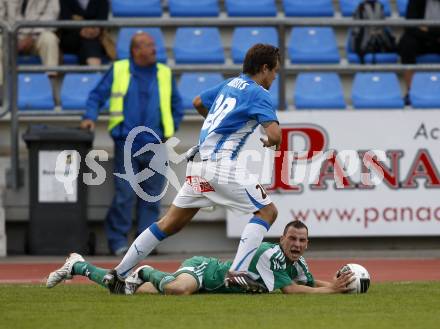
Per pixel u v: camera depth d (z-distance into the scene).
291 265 29.25
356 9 50.59
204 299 27.86
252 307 26.39
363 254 44.69
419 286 32.12
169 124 43.09
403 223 45.22
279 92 45.50
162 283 28.81
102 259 42.28
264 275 28.61
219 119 28.30
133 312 25.59
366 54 50.53
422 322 24.17
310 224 44.69
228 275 28.22
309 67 46.53
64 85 47.12
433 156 45.25
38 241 43.47
